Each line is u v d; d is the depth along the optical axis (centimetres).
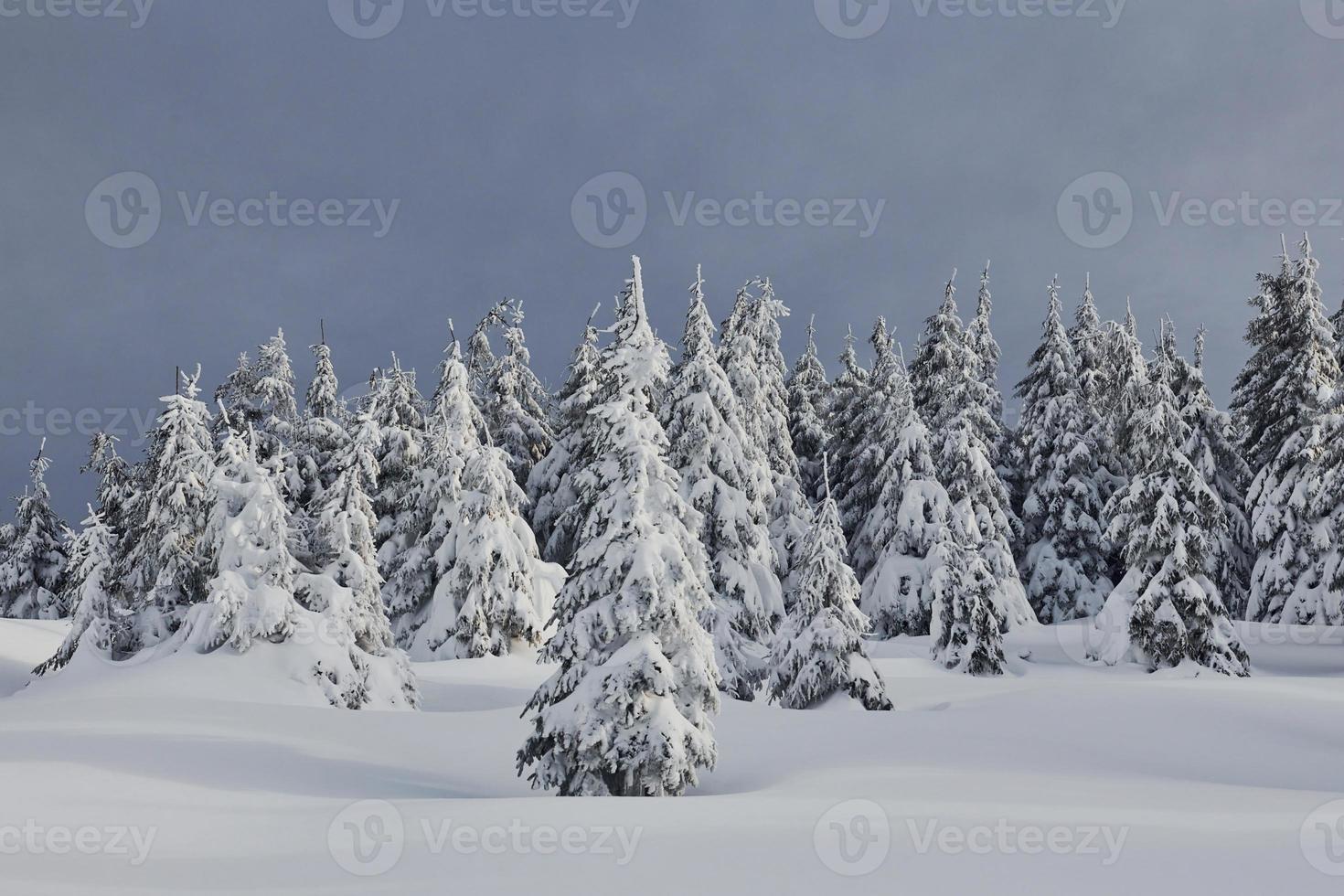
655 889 597
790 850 698
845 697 1992
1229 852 678
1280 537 3553
